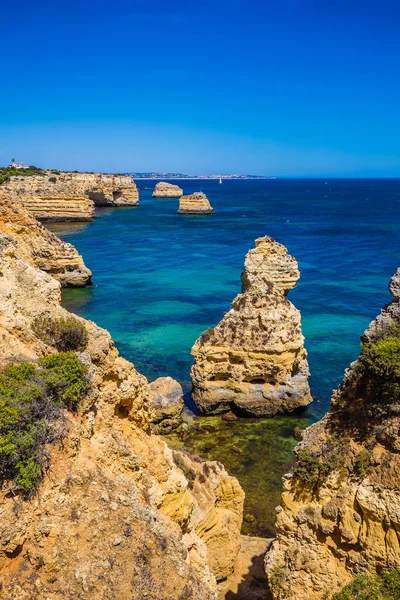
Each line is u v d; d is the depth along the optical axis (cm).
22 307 1678
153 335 5300
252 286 3619
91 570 1109
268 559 1645
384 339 1611
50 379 1289
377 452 1481
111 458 1445
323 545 1541
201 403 3569
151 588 1148
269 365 3494
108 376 1656
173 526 1430
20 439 1123
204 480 1994
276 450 3159
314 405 3738
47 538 1106
